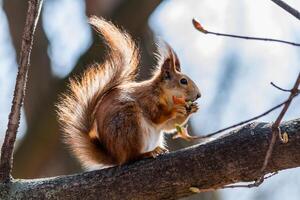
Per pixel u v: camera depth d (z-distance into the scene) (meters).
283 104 7.34
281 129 8.85
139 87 11.20
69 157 18.89
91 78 10.88
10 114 9.56
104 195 9.28
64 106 10.88
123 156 10.17
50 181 9.48
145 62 19.19
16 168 18.47
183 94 11.88
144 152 10.16
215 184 9.07
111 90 10.88
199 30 7.48
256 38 7.34
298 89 7.29
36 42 20.48
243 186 7.88
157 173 9.18
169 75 11.93
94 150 10.53
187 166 9.09
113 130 10.24
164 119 11.07
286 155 8.77
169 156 9.24
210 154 9.03
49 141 18.58
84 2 20.27
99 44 17.89
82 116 10.70
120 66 11.01
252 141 8.91
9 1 20.50
